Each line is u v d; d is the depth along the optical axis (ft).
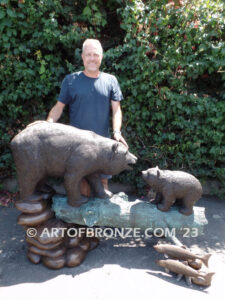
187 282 7.05
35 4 9.87
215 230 10.24
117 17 10.96
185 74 10.74
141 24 10.02
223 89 11.48
